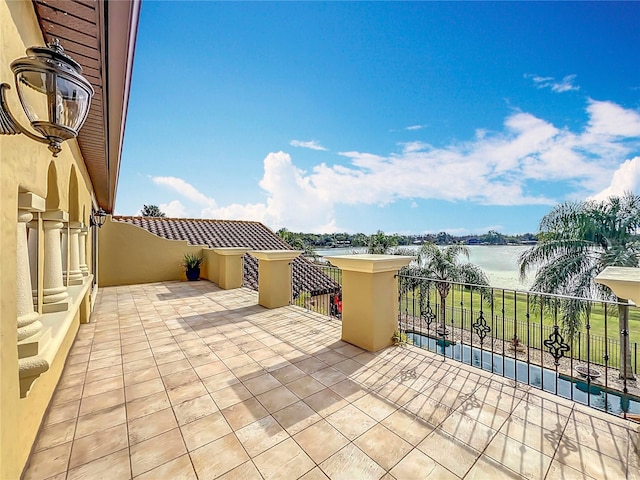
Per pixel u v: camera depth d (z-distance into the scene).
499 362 7.99
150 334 4.36
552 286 7.55
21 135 1.54
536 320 10.14
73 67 1.28
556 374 2.69
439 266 10.10
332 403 2.55
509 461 1.88
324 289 8.91
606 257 7.11
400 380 2.94
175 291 7.82
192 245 10.35
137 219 12.51
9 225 1.39
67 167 3.03
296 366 3.26
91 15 1.61
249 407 2.49
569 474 1.78
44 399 2.36
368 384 2.86
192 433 2.17
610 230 7.31
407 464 1.87
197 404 2.54
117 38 1.59
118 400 2.61
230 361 3.41
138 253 9.27
